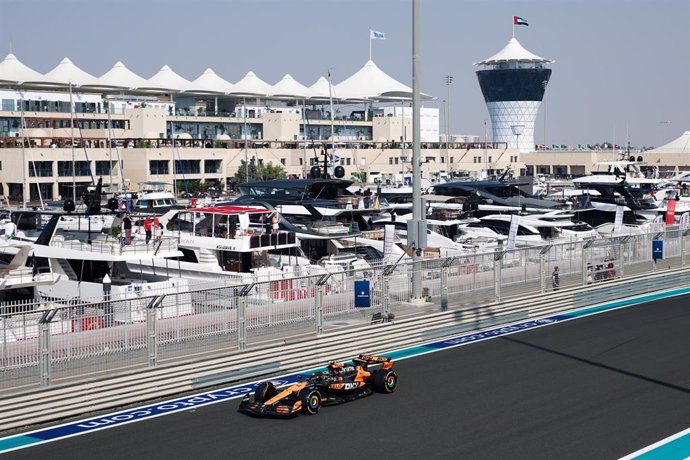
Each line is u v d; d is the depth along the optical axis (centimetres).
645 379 2758
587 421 2302
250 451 2062
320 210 5356
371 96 15950
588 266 4231
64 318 2398
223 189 11994
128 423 2286
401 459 2005
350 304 3133
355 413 2380
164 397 2533
